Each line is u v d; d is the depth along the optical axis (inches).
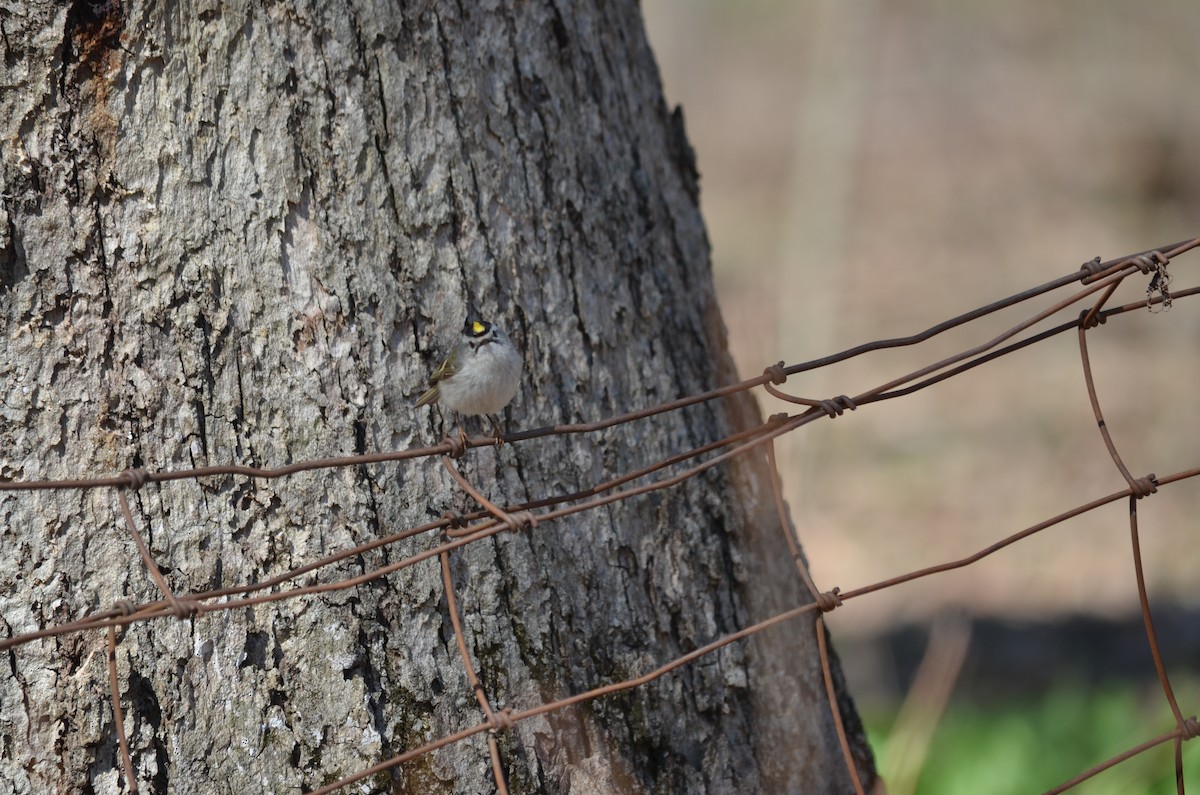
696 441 305.1
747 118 2394.2
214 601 252.7
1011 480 994.1
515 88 291.7
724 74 2544.3
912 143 2052.2
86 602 248.7
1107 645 701.9
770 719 293.7
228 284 259.9
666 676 281.6
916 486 1005.2
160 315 256.4
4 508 247.1
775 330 561.0
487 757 261.0
